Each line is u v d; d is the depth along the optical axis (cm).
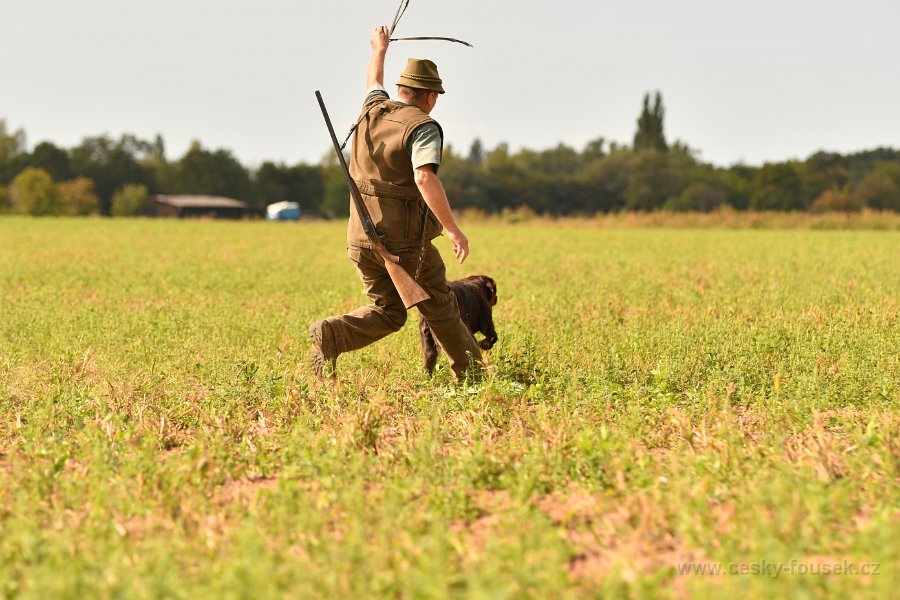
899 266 4703
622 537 991
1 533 998
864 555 898
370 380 1777
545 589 821
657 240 8700
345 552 898
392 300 1750
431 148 1553
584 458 1218
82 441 1345
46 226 13212
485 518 1072
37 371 1878
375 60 1717
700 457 1209
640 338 2091
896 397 1573
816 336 2041
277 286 3759
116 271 4672
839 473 1174
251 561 863
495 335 1958
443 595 814
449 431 1423
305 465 1205
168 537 1002
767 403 1571
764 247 7181
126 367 1948
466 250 1581
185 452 1323
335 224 15962
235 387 1645
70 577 848
